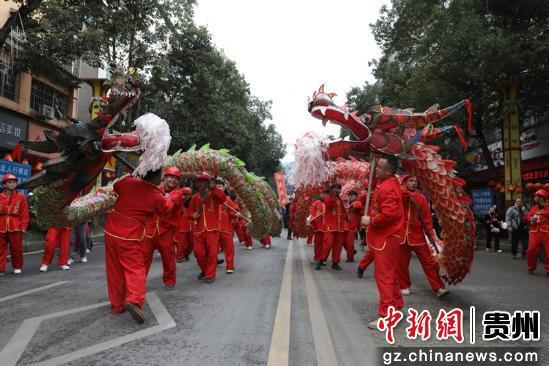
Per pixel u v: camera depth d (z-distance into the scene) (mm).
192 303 5609
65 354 3662
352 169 11766
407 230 6125
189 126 21797
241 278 7715
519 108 16797
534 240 9117
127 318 4820
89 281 7215
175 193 6547
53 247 8461
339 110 5398
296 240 18219
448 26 15453
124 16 15578
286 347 3865
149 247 5750
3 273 8078
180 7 17797
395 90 20297
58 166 5312
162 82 18469
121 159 5277
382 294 4625
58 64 16094
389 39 20953
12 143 17000
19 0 12266
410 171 6086
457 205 5852
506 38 13906
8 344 3916
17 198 8125
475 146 21922
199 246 7344
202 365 3428
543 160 19234
